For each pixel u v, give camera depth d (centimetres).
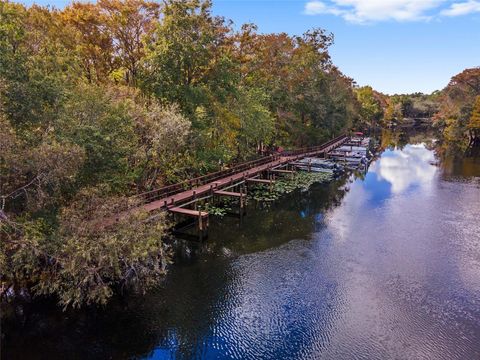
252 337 1162
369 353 1091
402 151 5903
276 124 4534
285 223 2242
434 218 2327
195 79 2711
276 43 4522
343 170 4072
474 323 1230
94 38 2795
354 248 1844
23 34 1495
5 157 1053
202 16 2541
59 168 1140
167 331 1188
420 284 1483
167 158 2142
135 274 1423
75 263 1112
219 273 1573
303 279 1523
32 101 1316
